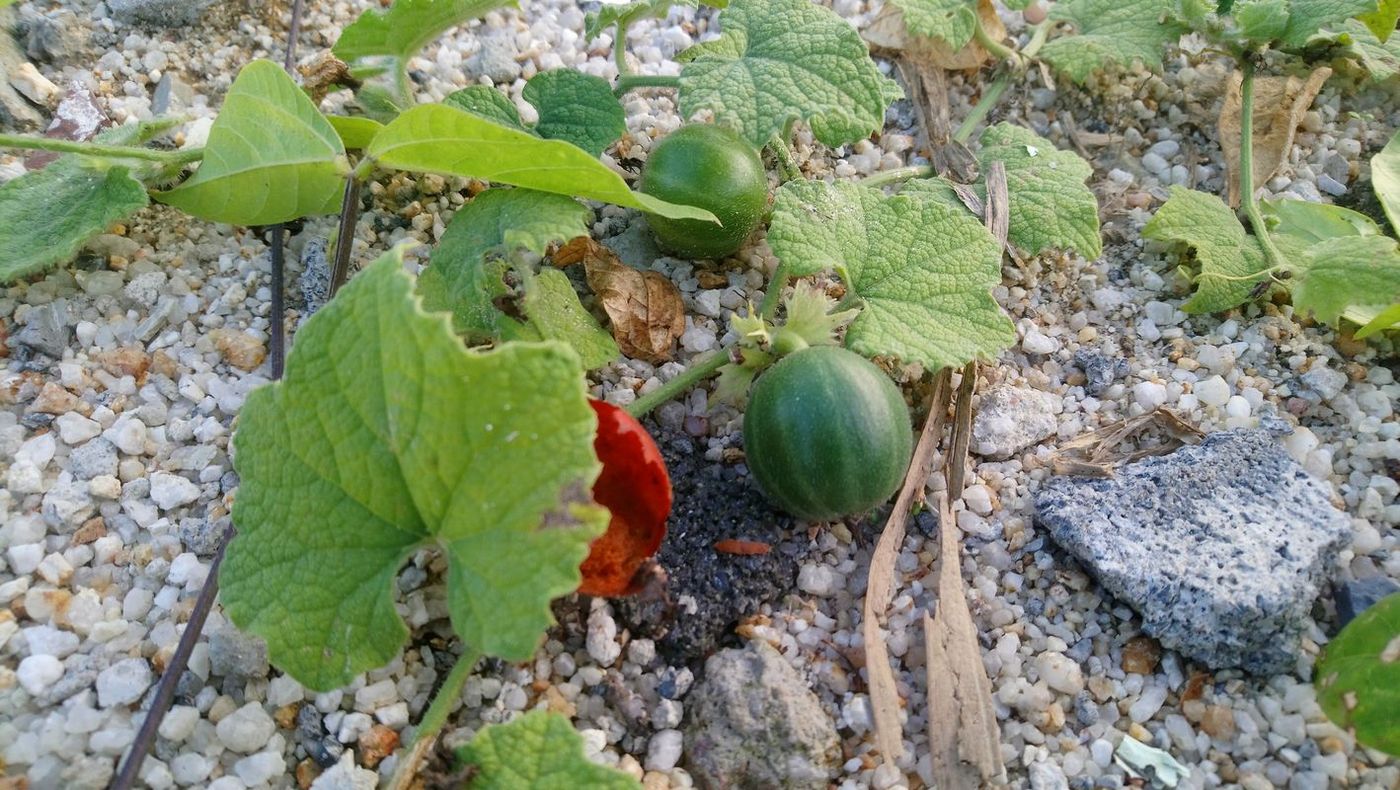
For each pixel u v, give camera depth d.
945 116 0.23
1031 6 0.25
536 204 0.17
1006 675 0.16
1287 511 0.17
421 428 0.13
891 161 0.23
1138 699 0.16
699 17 0.25
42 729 0.15
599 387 0.19
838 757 0.15
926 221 0.19
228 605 0.14
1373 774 0.15
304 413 0.14
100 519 0.17
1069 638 0.17
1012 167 0.21
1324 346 0.20
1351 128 0.23
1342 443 0.19
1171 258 0.22
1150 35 0.23
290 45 0.22
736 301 0.20
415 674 0.16
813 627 0.17
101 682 0.15
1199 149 0.23
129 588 0.17
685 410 0.19
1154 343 0.20
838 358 0.16
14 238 0.18
